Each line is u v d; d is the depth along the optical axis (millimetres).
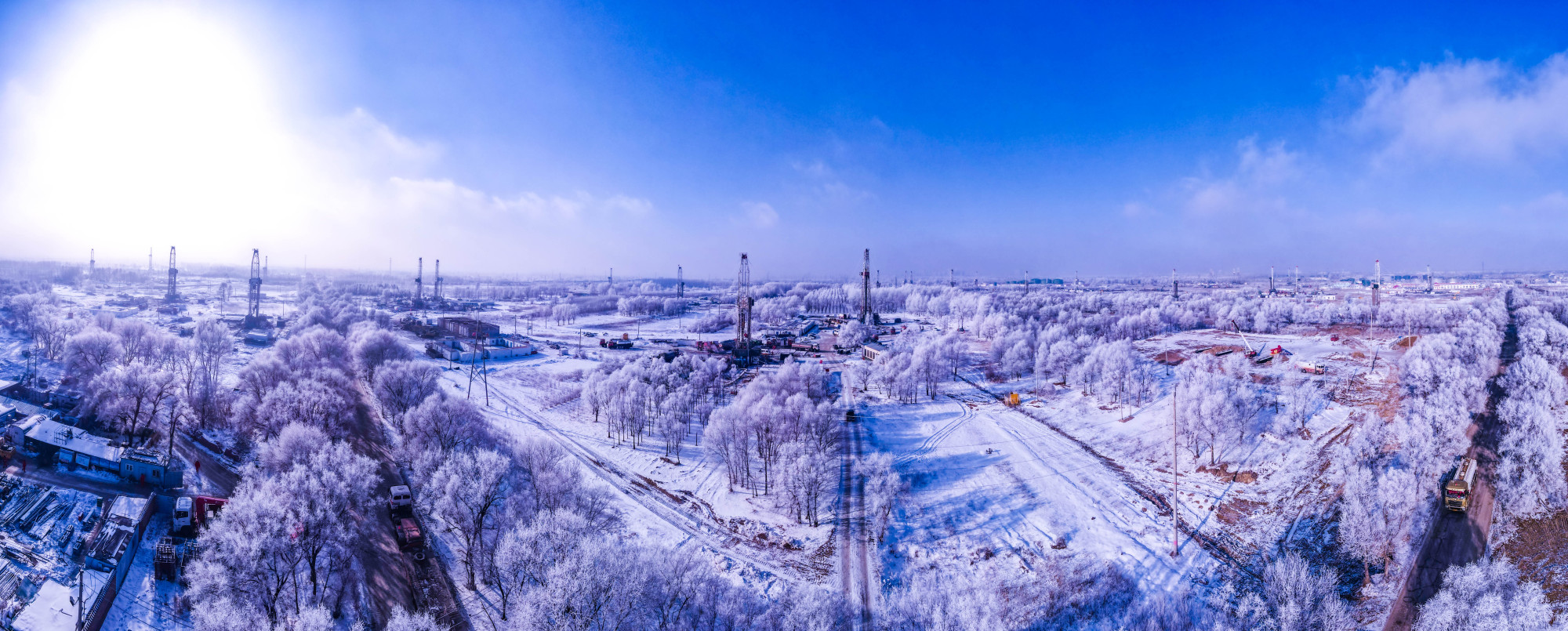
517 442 112250
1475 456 91125
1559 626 54812
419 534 75750
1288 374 147125
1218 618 65375
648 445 122000
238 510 62969
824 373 177625
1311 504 85938
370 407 133000
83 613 57438
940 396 163500
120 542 66688
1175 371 160875
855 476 106000
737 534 86500
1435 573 67312
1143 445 115250
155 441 97750
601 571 57062
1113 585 73062
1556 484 74750
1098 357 153250
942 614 61312
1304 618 58750
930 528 88562
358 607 64688
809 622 60219
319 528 64875
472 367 174875
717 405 150375
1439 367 118750
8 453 81938
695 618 62281
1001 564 78500
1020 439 125500
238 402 107688
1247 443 107625
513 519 75500
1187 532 84812
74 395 113438
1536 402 97000
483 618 64750
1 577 60000
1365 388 133375
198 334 161250
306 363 141500
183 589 65062
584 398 146000
